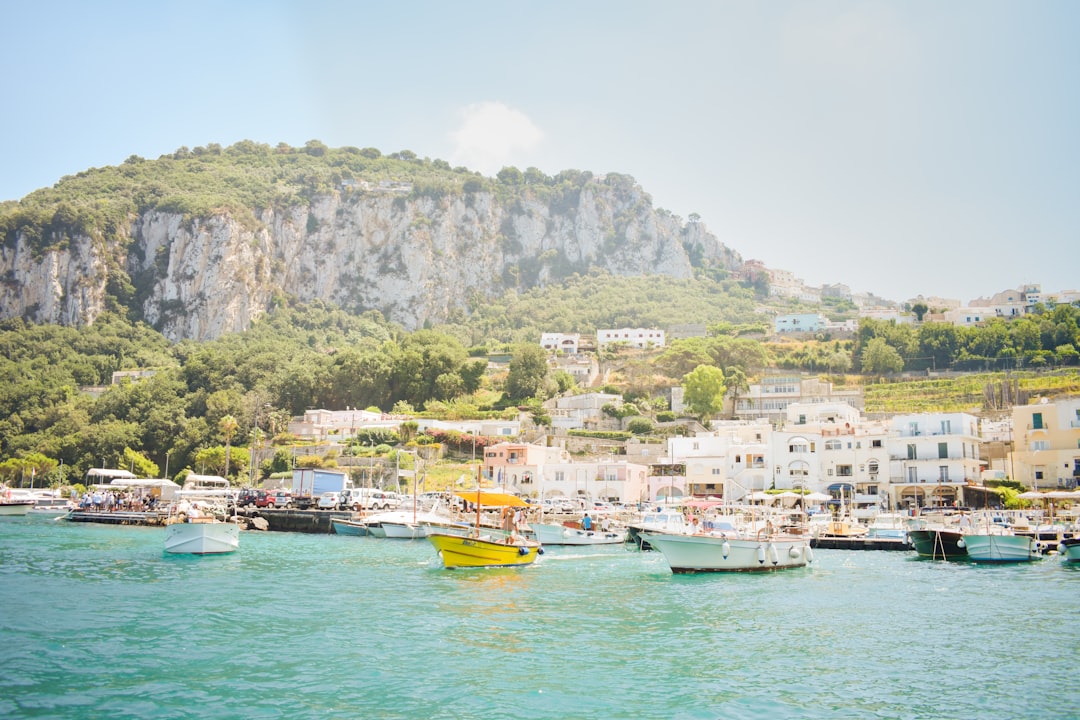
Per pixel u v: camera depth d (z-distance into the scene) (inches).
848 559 2992.1
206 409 7593.5
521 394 7564.0
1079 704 1192.2
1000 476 4670.3
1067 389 6412.4
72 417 7672.2
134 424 7416.3
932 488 4436.5
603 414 6796.3
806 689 1258.6
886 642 1561.3
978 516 3553.2
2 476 6673.2
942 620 1771.7
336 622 1676.9
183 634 1539.1
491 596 2041.1
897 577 2470.5
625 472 5073.8
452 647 1480.1
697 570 2506.2
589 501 4790.8
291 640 1509.6
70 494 6200.8
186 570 2459.4
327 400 7854.3
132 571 2406.5
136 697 1167.0
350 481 5039.4
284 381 7859.3
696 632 1641.2
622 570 2610.7
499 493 2711.6
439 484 5295.3
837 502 4485.7
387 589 2124.8
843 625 1717.5
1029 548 2839.6
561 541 3528.5
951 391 7052.2
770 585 2298.2
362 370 7790.4
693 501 4077.3
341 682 1251.8
